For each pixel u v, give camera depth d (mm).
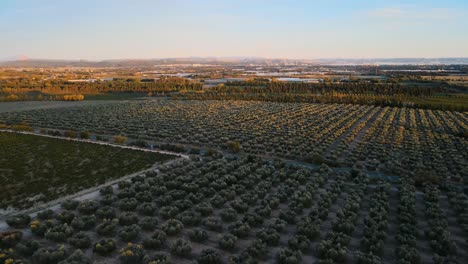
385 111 141625
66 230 40281
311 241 40812
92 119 120500
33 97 185375
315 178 59062
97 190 55938
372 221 43344
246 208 47938
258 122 114875
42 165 67562
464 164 69500
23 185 57281
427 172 62250
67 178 60844
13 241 38469
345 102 165125
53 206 49562
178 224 42031
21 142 85375
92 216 43969
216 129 103250
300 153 78062
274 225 42750
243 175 60312
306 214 47625
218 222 43656
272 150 81312
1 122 115562
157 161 71250
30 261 35688
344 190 56000
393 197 53875
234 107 151000
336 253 36625
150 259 35531
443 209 49906
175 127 106000
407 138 92625
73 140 88250
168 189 55406
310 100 168875
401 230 42188
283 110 142625
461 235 42875
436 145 84938
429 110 145625
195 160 70375
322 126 107688
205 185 56375
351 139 91125
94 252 37250
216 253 36250
